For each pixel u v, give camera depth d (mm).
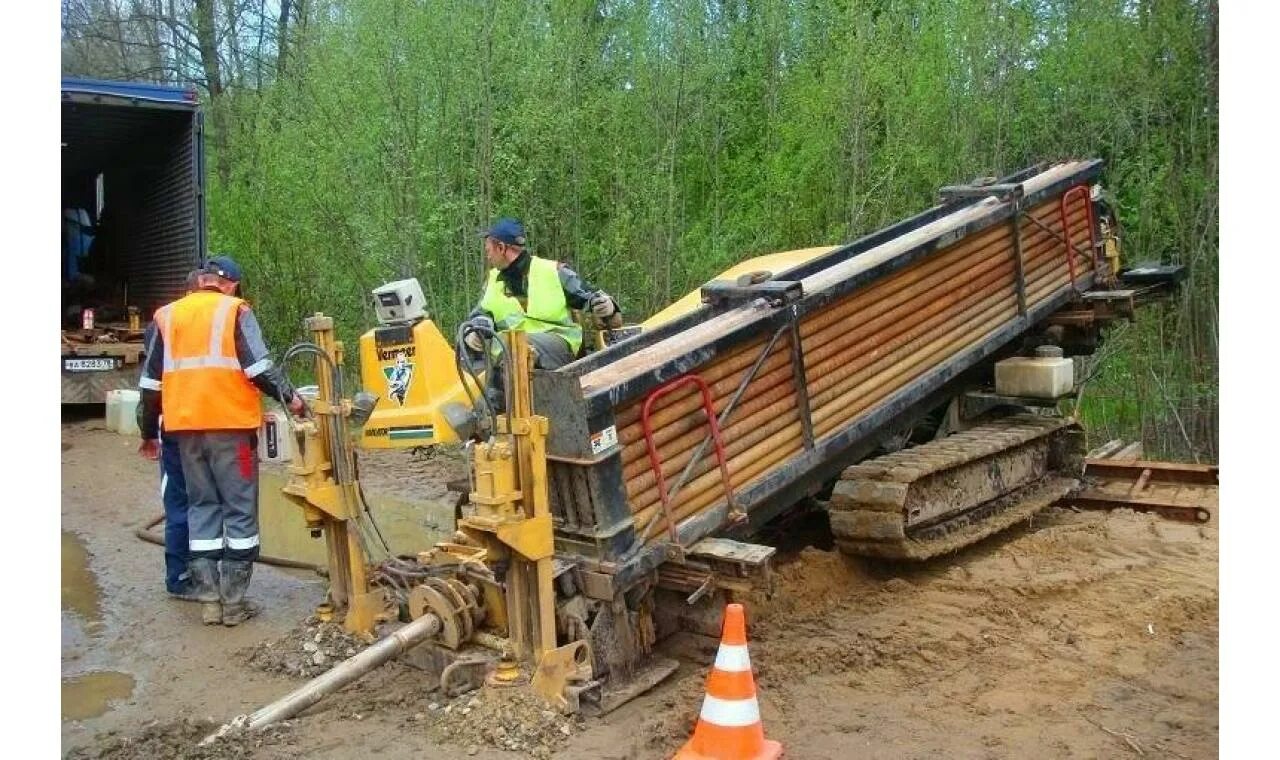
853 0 11758
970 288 6863
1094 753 4023
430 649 4805
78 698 4844
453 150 11914
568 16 12148
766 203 12375
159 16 22562
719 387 5184
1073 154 12180
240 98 18766
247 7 22125
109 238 15188
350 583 5395
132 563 7059
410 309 7559
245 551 5809
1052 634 5285
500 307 5871
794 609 5641
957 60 12016
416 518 8016
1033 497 7289
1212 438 11992
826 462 6105
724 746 3826
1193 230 11828
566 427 4531
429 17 11156
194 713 4664
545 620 4395
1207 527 7262
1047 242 7578
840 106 11711
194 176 12336
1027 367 7344
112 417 12164
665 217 12453
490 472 4285
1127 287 8414
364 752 4133
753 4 13578
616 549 4570
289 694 4816
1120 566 6301
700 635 5133
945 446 6656
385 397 7660
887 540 5801
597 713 4438
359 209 12250
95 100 11734
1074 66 12141
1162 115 12070
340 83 12000
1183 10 11781
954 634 5242
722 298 5625
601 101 12219
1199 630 5316
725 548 4859
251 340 5684
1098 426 12883
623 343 5059
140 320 14031
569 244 12562
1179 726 4246
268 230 15648
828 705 4512
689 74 12523
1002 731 4234
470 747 4148
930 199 12062
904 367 6340
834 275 5926
